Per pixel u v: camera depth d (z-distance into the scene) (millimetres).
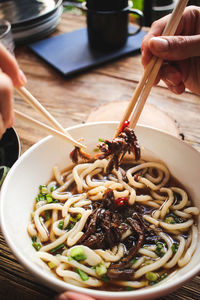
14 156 507
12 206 413
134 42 787
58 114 620
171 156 477
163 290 311
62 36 812
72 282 404
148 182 493
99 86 686
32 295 394
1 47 364
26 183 449
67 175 506
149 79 448
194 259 390
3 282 407
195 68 584
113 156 434
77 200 480
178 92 587
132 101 442
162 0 900
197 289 402
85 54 752
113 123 476
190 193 469
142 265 423
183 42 458
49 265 417
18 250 341
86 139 487
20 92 411
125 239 443
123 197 482
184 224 447
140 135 479
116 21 720
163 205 472
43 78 709
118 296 305
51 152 476
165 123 573
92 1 711
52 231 454
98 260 418
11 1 834
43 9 812
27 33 784
